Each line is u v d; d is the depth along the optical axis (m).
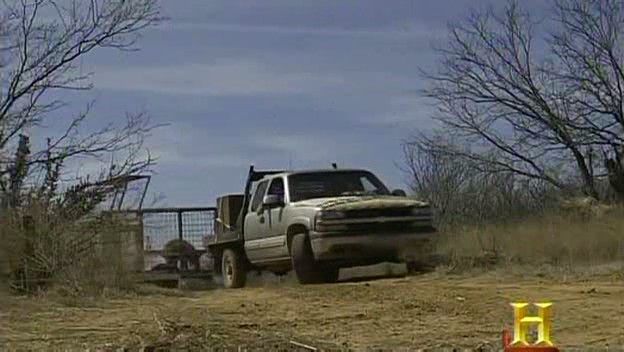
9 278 15.12
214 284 21.06
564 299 12.69
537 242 19.55
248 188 20.36
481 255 19.02
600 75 32.97
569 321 10.82
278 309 12.74
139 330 10.75
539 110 33.62
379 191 19.20
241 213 20.36
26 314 12.49
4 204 16.58
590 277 15.98
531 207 30.39
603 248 19.05
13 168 18.59
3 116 19.42
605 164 32.69
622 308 11.70
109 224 16.80
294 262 18.03
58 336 10.66
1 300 13.52
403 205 18.05
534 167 33.50
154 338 10.04
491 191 32.97
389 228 17.84
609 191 32.44
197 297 15.23
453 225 24.34
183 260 21.42
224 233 20.58
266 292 15.47
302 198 18.70
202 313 12.43
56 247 15.60
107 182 18.48
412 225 18.05
